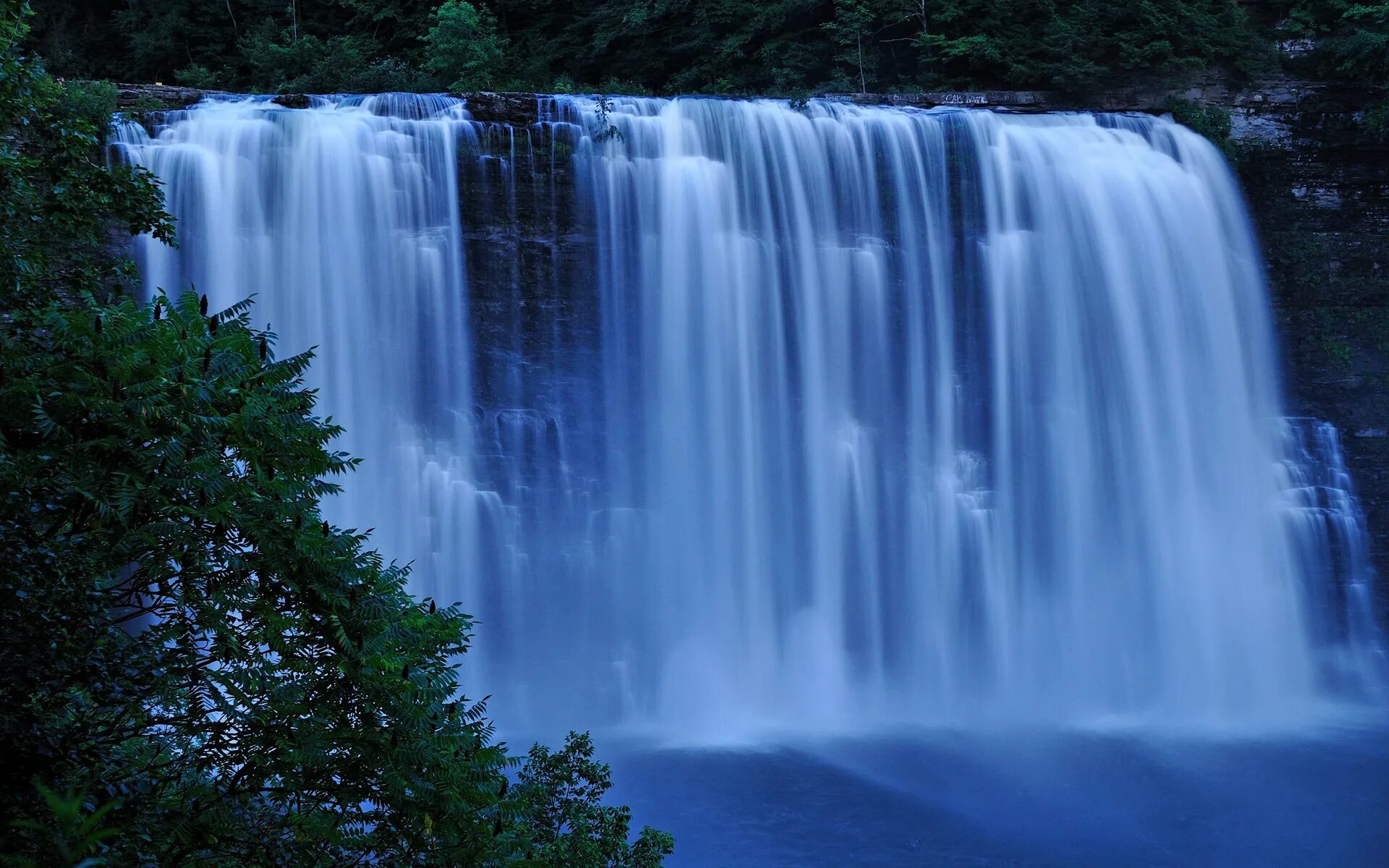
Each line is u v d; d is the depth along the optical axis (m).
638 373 37.19
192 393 9.65
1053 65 44.75
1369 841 26.09
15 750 9.29
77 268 13.31
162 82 57.59
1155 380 39.84
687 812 26.89
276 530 10.00
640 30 53.16
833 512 37.44
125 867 9.31
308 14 57.94
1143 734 34.22
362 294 35.12
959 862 24.53
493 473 36.12
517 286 36.75
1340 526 41.88
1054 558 38.59
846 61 50.94
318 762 9.86
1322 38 45.03
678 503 36.72
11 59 12.91
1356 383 43.41
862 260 38.47
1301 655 40.31
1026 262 39.34
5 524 9.49
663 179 37.44
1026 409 39.03
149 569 9.53
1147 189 40.53
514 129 36.59
